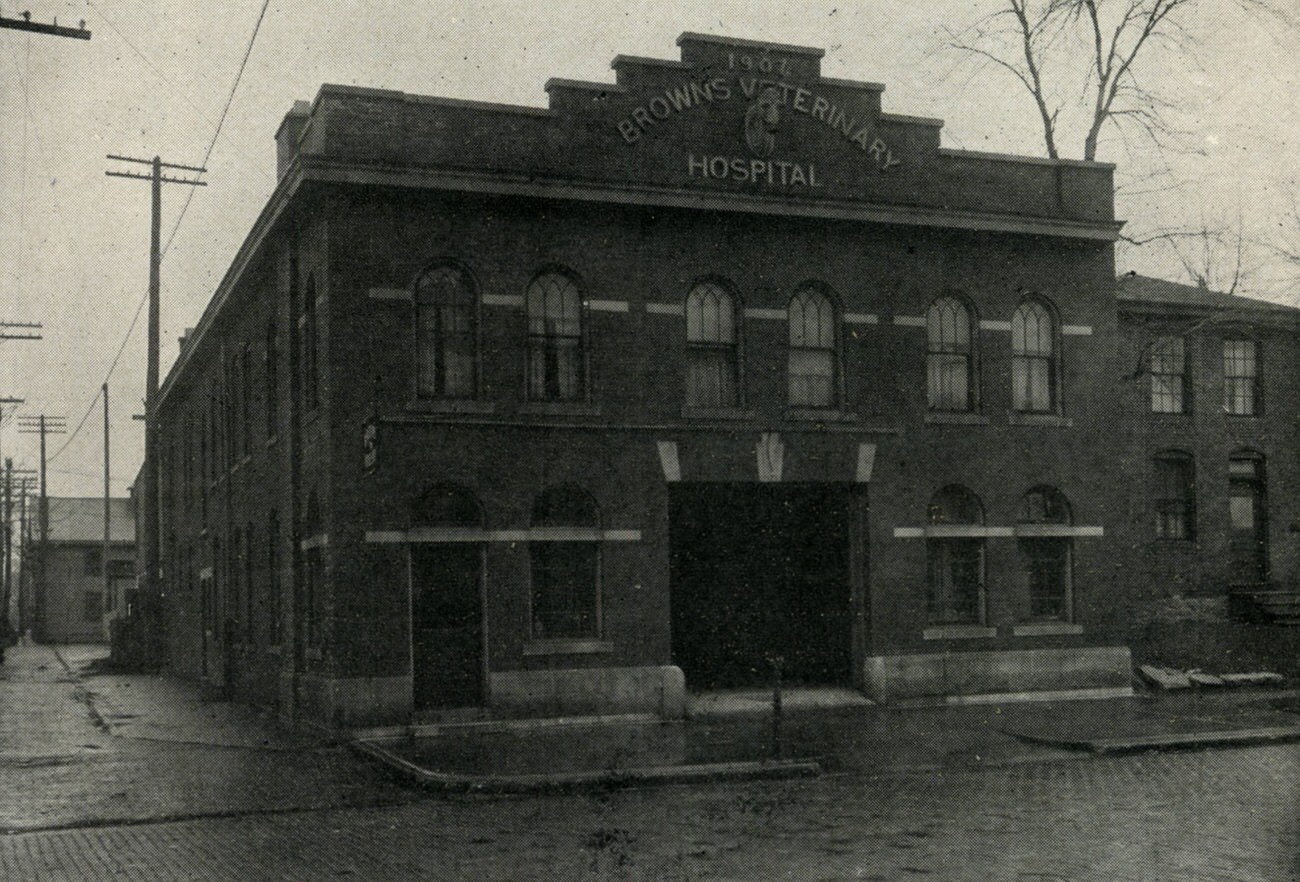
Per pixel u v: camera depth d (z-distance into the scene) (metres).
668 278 21.56
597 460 20.91
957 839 11.63
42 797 14.37
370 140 19.83
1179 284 31.72
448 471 20.00
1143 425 27.91
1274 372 29.48
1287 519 29.25
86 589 82.44
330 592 19.31
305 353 21.69
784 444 22.03
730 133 21.88
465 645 20.14
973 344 23.56
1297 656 26.75
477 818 13.16
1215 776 15.38
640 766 15.73
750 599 22.95
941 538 23.16
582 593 20.95
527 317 20.84
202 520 35.34
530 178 20.41
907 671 22.45
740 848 11.34
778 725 16.36
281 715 22.55
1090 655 23.61
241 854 11.39
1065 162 23.94
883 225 22.81
